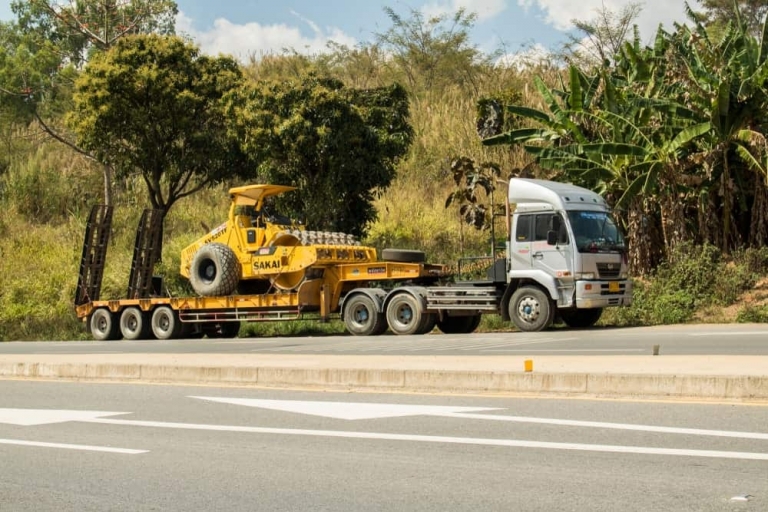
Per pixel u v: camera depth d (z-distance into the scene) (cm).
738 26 2636
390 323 2192
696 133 2409
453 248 3331
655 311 2275
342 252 2361
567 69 4228
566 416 914
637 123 2584
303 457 799
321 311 2348
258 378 1245
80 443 901
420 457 777
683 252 2442
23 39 4209
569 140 2755
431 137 4247
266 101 2902
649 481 670
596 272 2033
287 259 2378
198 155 3192
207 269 2516
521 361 1213
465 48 5441
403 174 4059
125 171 3278
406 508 630
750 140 2442
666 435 812
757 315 2097
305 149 2862
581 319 2178
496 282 2117
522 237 2072
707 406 932
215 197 4259
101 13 4066
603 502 622
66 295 3400
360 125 2925
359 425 924
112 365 1389
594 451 767
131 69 3133
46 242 3922
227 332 2648
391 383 1144
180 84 3177
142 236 2764
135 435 930
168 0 4078
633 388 1005
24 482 750
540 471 712
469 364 1197
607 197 2698
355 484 700
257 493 688
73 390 1289
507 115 3734
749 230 2661
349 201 3059
